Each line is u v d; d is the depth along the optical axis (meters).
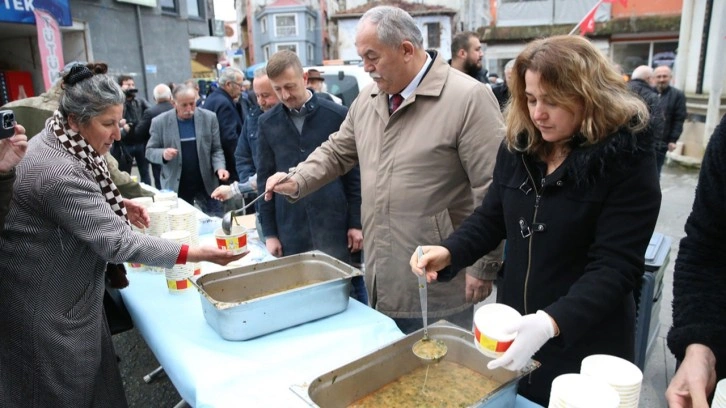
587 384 0.76
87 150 1.48
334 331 1.43
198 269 1.88
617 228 1.04
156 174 5.02
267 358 1.30
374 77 1.62
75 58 8.50
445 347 1.19
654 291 1.89
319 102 2.27
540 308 1.20
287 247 2.38
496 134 1.57
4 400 1.44
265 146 2.34
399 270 1.70
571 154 1.08
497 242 1.34
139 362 2.66
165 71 10.16
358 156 1.89
